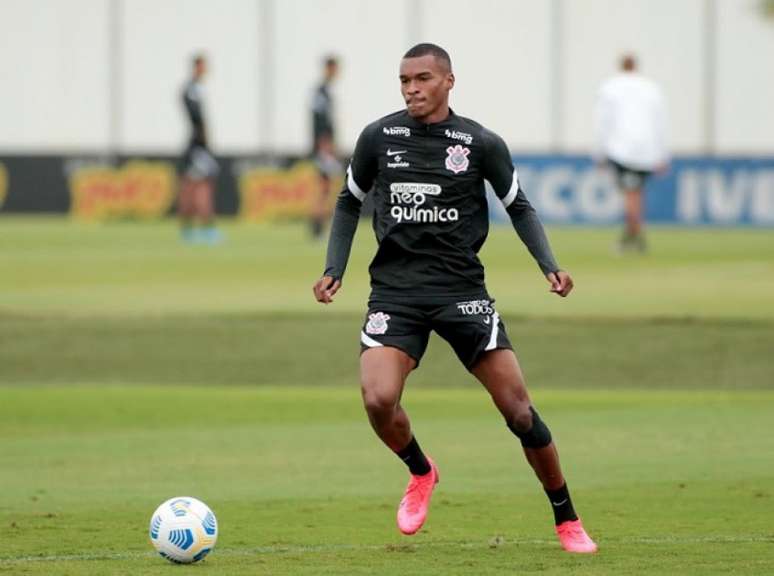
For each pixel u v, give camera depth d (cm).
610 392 4534
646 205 10750
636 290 6425
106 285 6769
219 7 13212
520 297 6222
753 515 2861
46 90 13400
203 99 9288
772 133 12481
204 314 5794
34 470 3412
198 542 2402
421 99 2495
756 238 9512
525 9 12875
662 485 3175
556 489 2517
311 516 2881
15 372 4869
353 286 6700
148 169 11819
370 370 2497
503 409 2500
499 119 12988
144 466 3462
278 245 9062
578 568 2377
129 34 13300
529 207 2558
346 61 13125
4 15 13338
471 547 2575
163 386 4681
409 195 2511
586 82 12812
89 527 2762
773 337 5266
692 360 4953
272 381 4769
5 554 2505
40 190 11994
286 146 13250
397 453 2578
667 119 12612
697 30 12525
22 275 7231
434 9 13000
